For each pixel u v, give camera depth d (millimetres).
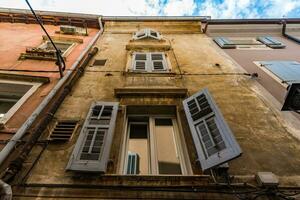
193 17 11297
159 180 3408
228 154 3404
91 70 6922
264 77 6617
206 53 8414
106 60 7676
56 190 3283
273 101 5453
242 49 8930
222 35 10609
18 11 10680
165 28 11195
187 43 9492
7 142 4066
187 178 3420
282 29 10781
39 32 10000
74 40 9180
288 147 4145
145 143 4754
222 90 5887
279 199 3230
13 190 3240
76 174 3496
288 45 9422
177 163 4230
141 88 5582
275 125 4668
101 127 4246
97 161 3553
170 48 8719
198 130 4180
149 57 7863
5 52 7680
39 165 3674
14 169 3418
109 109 4750
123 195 3246
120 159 4047
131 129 5133
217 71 6926
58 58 6020
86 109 5055
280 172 3658
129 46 8648
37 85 5840
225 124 4008
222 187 3352
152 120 5219
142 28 11141
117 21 11328
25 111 4938
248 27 11070
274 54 8383
